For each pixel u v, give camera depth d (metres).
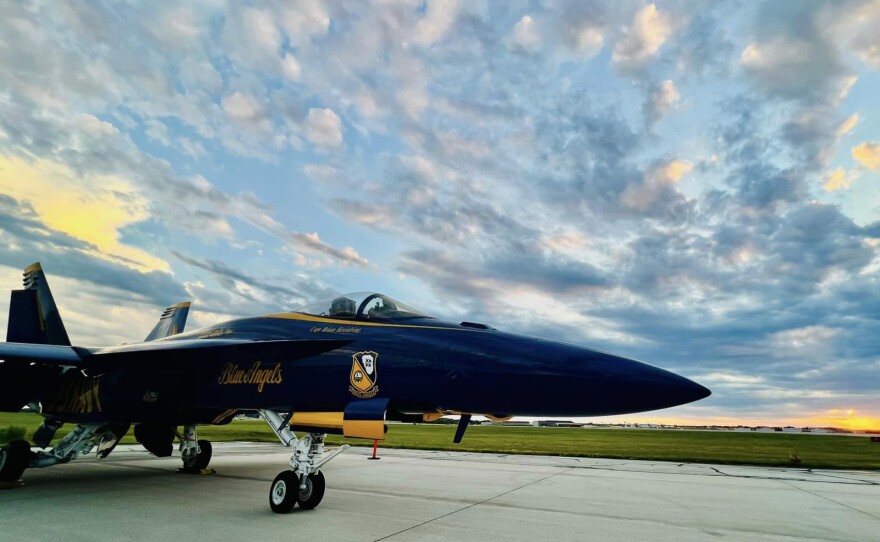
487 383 5.52
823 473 14.22
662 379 5.06
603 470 13.61
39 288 12.20
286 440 6.87
